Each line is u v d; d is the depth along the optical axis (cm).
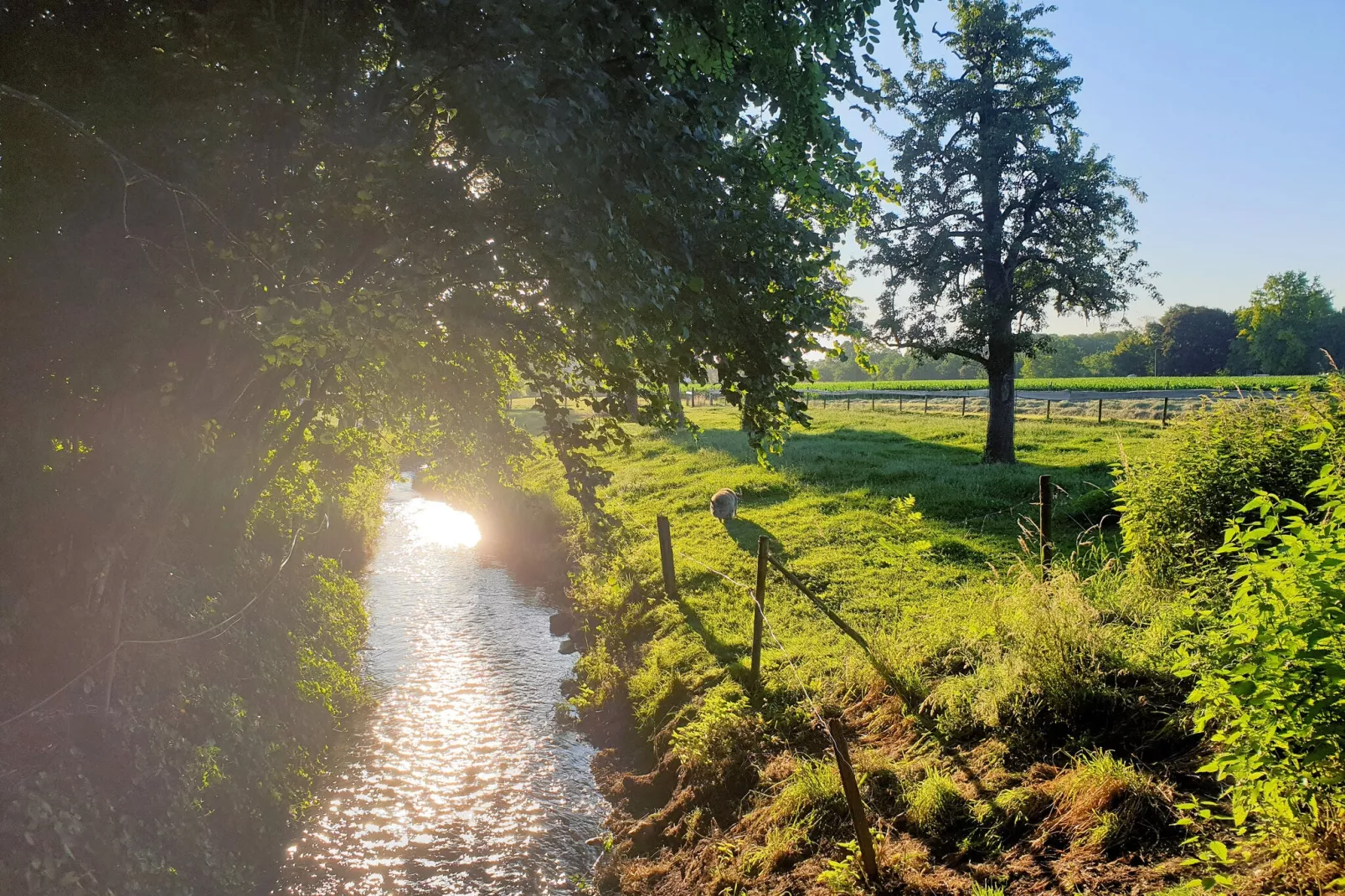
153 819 653
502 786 938
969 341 2312
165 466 697
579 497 775
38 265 577
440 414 912
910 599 1122
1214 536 812
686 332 618
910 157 2338
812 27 549
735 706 878
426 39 515
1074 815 532
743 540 1595
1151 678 635
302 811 859
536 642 1459
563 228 519
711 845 721
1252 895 389
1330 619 368
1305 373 10062
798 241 670
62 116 489
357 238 618
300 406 991
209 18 523
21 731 600
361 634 1427
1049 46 2338
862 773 679
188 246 571
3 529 622
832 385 10031
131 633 730
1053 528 1452
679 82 586
